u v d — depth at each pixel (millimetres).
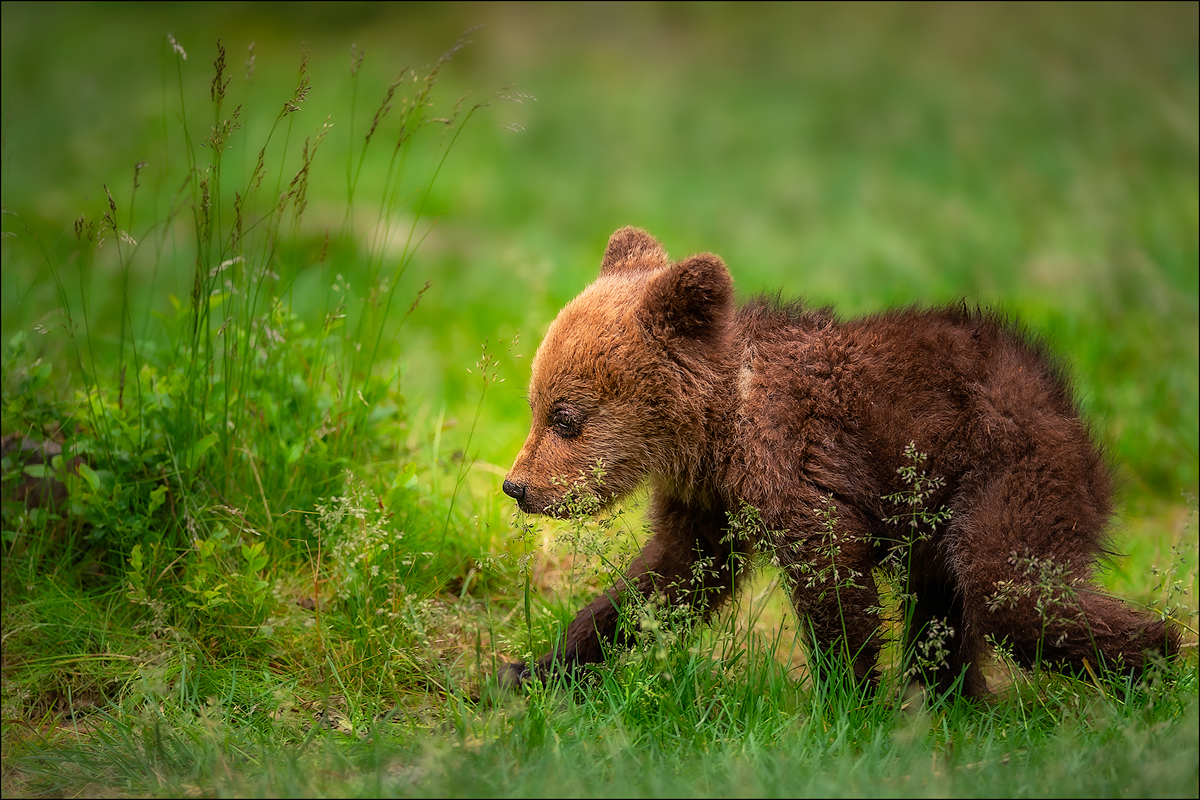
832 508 7930
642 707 7781
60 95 32188
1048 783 6305
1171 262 18859
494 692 7977
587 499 8336
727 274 8172
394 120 31344
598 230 25859
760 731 7531
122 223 21391
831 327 8617
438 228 23766
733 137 33094
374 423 10977
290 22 41469
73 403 10289
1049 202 24219
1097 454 8219
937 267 21219
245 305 10258
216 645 9039
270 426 10438
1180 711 7445
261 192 23781
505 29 41000
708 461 8453
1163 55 32062
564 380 8414
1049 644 7633
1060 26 35375
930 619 8883
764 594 10180
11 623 8992
